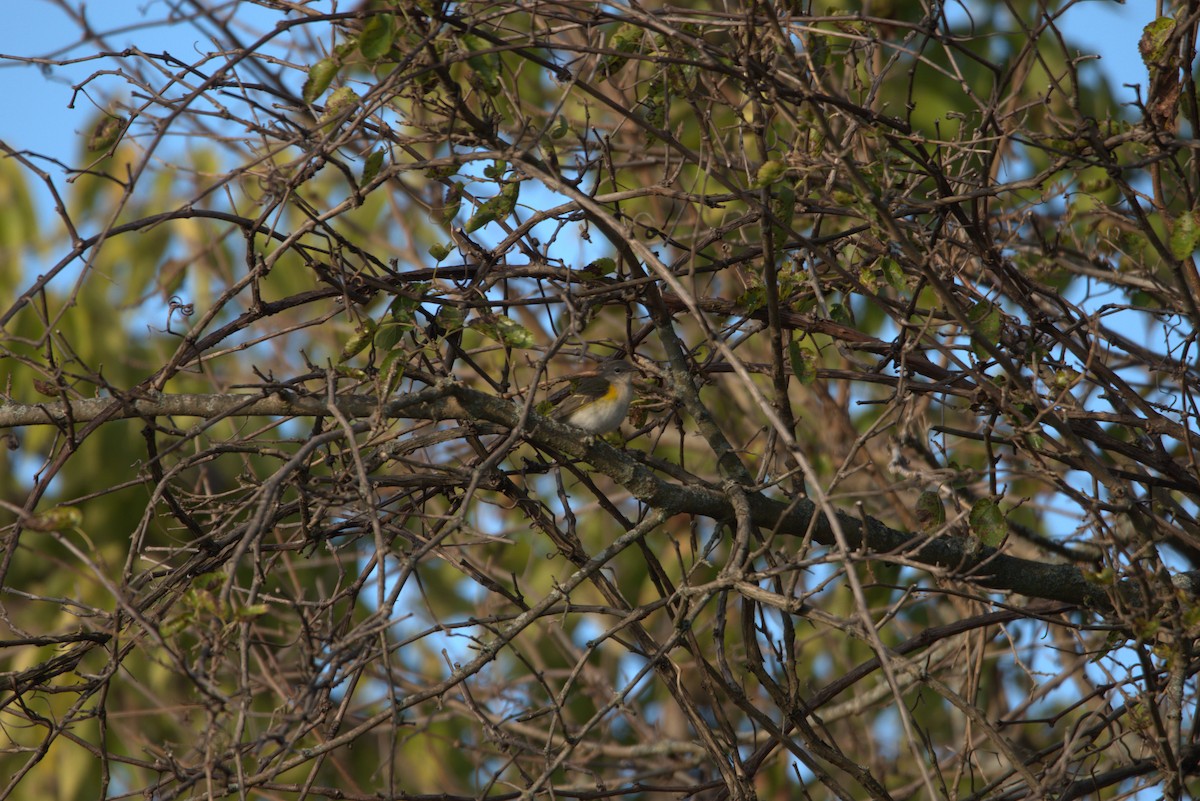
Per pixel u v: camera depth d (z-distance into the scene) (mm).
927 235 10156
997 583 10039
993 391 9242
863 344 10203
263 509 7074
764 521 9906
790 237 9422
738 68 8758
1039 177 8766
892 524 14805
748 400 16453
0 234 16719
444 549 10891
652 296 10070
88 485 16641
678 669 10031
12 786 8914
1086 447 9180
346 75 10305
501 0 9500
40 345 7848
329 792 9344
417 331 9438
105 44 8570
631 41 9727
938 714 17234
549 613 9789
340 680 7559
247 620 6680
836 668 17188
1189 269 9977
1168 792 8438
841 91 11391
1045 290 10555
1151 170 9938
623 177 15633
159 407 9328
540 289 10242
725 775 9938
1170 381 12234
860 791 16562
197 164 16469
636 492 9508
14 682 9109
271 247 16609
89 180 17031
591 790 11531
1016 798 10680
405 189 9820
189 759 12727
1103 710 10258
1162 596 8586
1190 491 9961
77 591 16031
